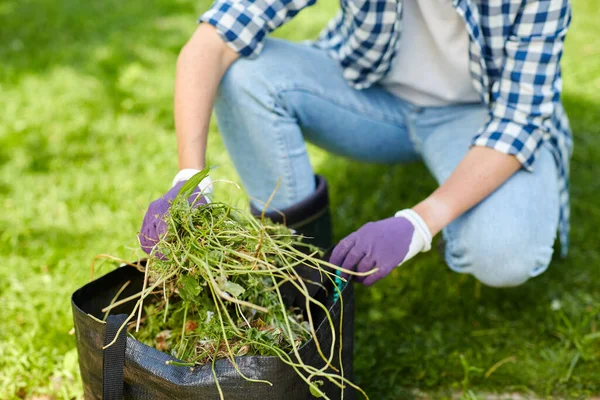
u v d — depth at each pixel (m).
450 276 2.03
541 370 1.67
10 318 1.80
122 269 1.34
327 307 1.37
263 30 1.60
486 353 1.74
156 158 2.56
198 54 1.55
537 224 1.56
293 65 1.71
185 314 1.25
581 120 2.93
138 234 1.29
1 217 2.22
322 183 1.68
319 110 1.74
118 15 4.00
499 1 1.50
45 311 1.81
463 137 1.73
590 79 3.30
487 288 1.98
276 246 1.25
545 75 1.53
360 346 1.75
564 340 1.77
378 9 1.57
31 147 2.62
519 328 1.83
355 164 2.62
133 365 1.13
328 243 1.72
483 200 1.57
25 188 2.38
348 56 1.73
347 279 1.30
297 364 1.09
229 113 1.70
